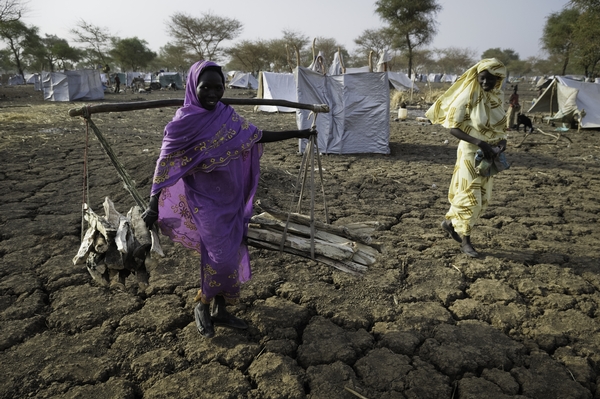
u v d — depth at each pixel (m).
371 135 10.02
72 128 13.25
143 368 2.55
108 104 2.57
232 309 3.19
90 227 2.59
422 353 2.77
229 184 2.55
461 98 3.88
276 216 3.06
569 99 14.67
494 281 3.72
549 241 4.73
